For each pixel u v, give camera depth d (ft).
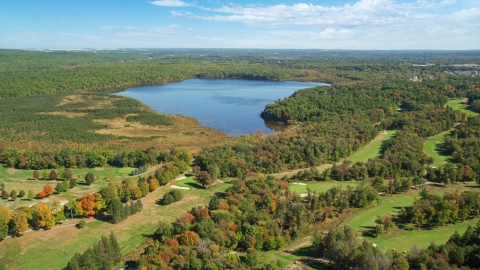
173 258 319.88
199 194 502.38
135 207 439.63
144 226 410.11
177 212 446.19
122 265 339.36
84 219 421.18
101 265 316.81
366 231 391.04
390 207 450.30
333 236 339.16
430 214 396.37
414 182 506.89
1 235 368.07
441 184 523.70
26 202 458.91
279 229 377.30
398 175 540.52
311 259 341.21
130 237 386.73
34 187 509.35
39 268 330.95
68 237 383.45
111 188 450.30
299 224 391.04
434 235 379.55
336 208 438.81
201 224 363.35
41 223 391.24
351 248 320.29
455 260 304.09
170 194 476.13
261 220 381.40
